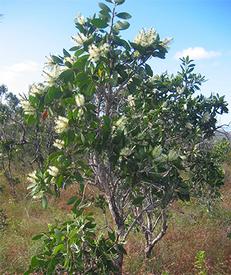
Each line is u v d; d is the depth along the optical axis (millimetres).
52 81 3174
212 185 5840
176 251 6352
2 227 7875
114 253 3473
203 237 6875
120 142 3186
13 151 11812
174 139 5285
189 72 5520
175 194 4215
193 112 5453
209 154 5750
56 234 3146
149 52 3455
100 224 7523
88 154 3404
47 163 3195
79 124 3029
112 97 3566
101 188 3768
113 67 3322
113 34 3252
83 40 3295
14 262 6090
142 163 3322
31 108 3283
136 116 4191
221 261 6055
